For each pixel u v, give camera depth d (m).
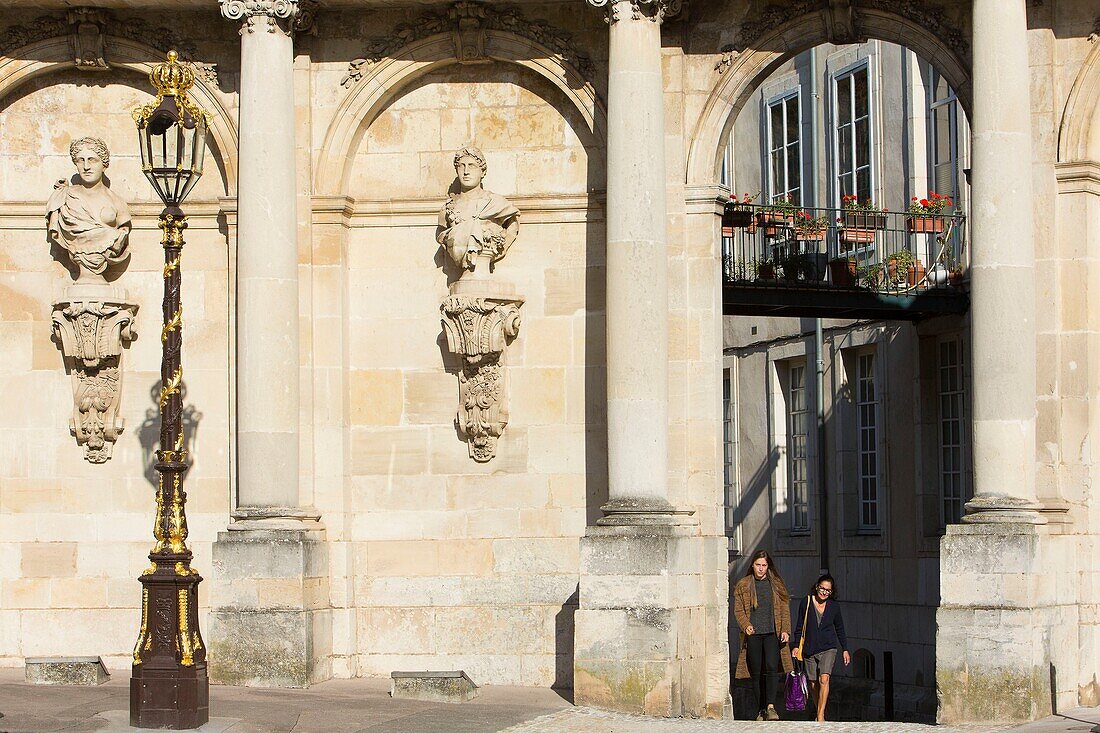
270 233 25.09
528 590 26.05
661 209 24.56
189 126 20.47
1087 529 24.52
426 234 26.61
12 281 26.78
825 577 25.17
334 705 22.56
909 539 35.56
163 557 20.11
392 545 26.25
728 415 44.06
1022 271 23.47
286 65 25.45
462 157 26.06
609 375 24.41
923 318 34.84
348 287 26.53
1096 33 24.77
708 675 24.91
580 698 23.52
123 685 23.88
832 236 35.22
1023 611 22.62
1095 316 24.83
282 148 25.27
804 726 22.27
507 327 26.11
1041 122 24.89
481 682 25.98
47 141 26.97
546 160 26.38
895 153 37.28
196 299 26.64
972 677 22.73
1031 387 23.45
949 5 25.05
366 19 26.42
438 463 26.33
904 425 35.81
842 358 38.41
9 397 26.67
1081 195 24.73
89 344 26.34
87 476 26.62
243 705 22.20
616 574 23.53
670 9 25.11
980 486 23.36
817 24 25.45
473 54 26.28
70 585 26.50
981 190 23.62
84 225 26.31
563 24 26.11
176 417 20.34
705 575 25.05
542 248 26.33
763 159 43.38
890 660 33.34
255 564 24.55
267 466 24.92
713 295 25.50
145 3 26.11
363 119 26.44
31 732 19.56
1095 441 24.83
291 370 25.14
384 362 26.48
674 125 25.69
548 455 26.14
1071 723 22.25
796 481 41.09
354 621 26.06
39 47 26.53
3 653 26.44
